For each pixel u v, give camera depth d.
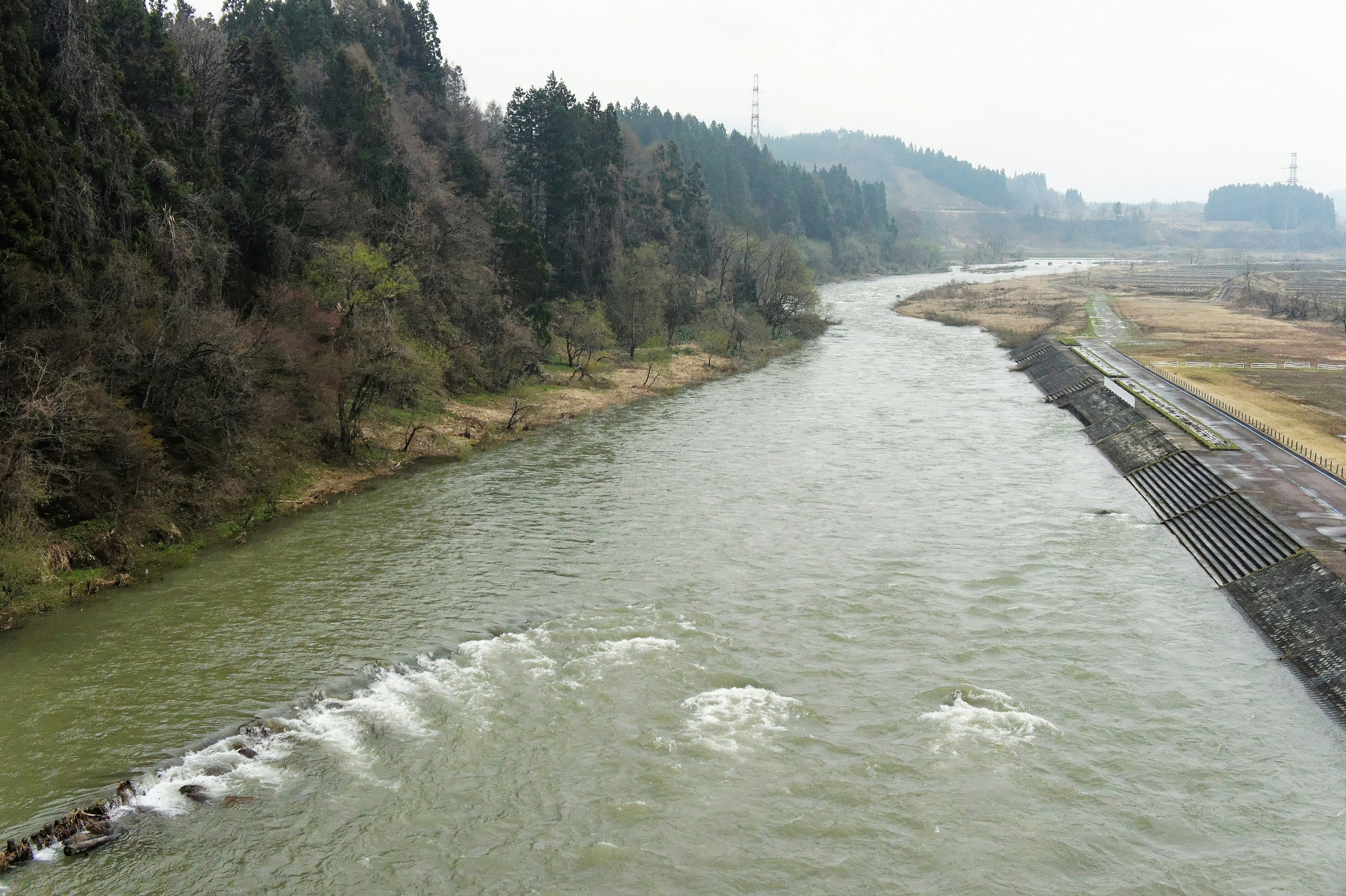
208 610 42.53
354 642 40.03
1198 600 46.78
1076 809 30.75
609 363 109.75
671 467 68.69
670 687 37.31
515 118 133.50
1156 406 84.06
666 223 152.88
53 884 26.38
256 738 32.88
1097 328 158.38
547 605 44.28
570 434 78.88
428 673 37.72
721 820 29.95
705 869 27.95
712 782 31.67
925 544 53.59
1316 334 151.50
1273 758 33.47
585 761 32.56
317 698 35.47
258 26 120.25
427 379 72.75
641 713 35.50
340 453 64.19
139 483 48.31
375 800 30.30
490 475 65.50
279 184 74.81
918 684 38.12
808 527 55.94
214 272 60.50
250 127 75.56
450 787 31.03
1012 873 27.95
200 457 53.62
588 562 49.72
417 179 93.75
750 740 33.97
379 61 121.88
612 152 125.94
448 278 87.88
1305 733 35.06
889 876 27.83
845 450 74.88
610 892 26.98
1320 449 71.44
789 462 70.81
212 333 53.56
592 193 119.75
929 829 29.70
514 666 38.47
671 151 170.25
